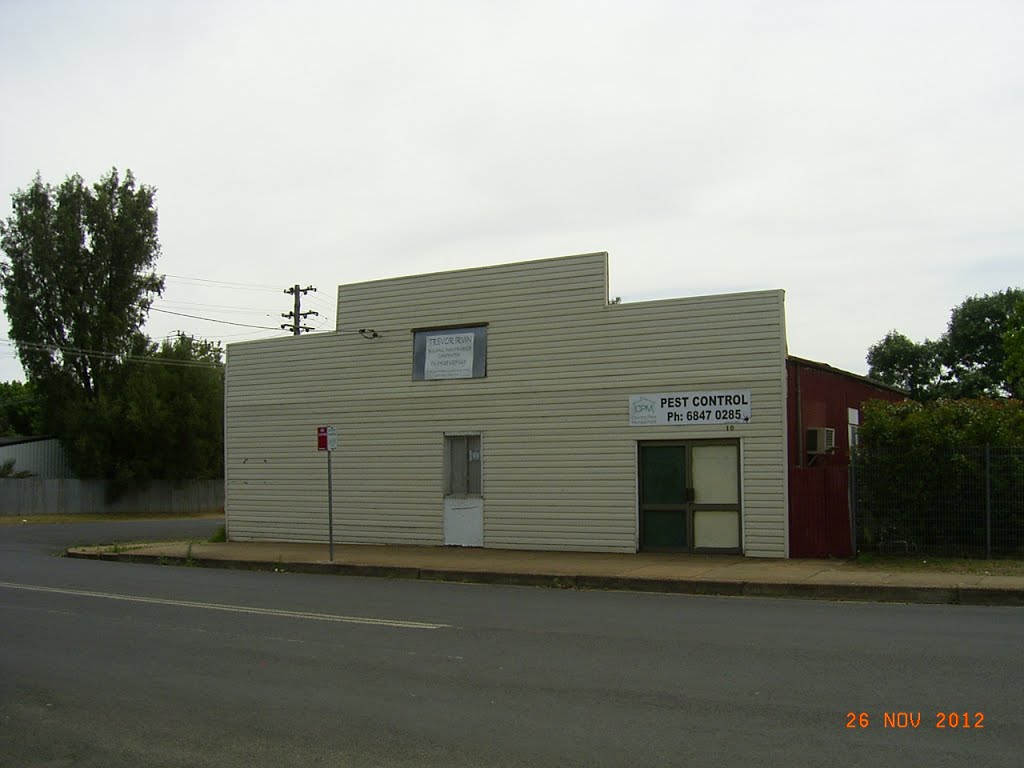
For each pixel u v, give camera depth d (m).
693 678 7.97
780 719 6.67
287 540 22.70
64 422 47.78
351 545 21.52
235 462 23.64
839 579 14.05
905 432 16.30
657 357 18.41
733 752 5.95
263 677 8.29
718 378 17.78
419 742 6.31
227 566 19.14
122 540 27.11
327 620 11.41
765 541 17.23
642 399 18.50
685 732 6.40
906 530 16.34
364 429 21.77
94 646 9.81
